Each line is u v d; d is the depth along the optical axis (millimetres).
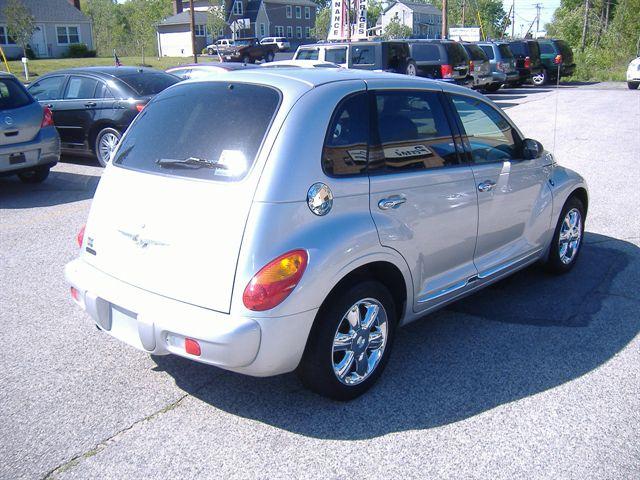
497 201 4750
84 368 4270
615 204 8445
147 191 3707
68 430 3578
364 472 3219
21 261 6426
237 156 3484
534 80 30109
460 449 3395
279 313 3285
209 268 3350
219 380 4121
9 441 3475
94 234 3949
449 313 5137
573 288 5625
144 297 3551
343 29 24312
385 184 3824
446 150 4359
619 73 36188
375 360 3939
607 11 47062
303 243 3375
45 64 45875
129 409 3787
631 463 3270
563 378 4109
